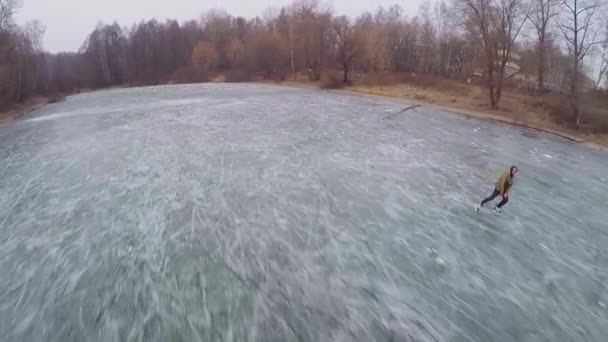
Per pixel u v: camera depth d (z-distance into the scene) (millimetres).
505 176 12250
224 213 12469
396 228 11539
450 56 55406
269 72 64188
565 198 14156
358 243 10711
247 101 37625
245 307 8211
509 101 34469
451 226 11719
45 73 74688
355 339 7336
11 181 16547
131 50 87750
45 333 7766
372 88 45562
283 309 8141
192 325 7734
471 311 8164
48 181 16203
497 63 34000
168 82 74938
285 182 14992
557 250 10570
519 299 8570
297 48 60719
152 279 9219
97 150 20438
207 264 9742
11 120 36719
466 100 36094
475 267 9695
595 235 11430
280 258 9984
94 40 86438
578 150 21484
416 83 44562
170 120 27875
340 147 19750
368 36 51250
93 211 13000
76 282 9297
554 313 8156
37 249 10906
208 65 76188
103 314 8172
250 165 16969
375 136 22266
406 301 8438
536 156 19641
